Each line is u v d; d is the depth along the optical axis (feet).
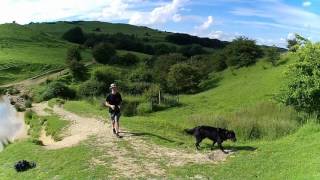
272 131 118.73
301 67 127.54
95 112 148.25
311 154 68.03
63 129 120.67
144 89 281.54
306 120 124.98
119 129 100.32
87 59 532.73
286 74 131.23
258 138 118.52
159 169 69.72
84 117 137.69
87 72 417.28
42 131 136.56
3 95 337.11
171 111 232.73
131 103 240.32
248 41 335.67
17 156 88.99
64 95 279.90
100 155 78.43
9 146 101.65
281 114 156.76
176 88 305.94
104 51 505.66
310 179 55.06
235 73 323.37
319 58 125.59
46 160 81.71
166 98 253.24
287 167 64.54
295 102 129.90
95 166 72.49
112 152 80.12
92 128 112.37
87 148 83.76
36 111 189.57
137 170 69.46
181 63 322.14
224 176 65.16
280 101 134.51
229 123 132.16
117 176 67.00
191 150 80.69
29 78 434.30
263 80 270.46
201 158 75.31
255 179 62.49
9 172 78.89
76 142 90.89
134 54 566.77
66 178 68.80
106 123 118.11
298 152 71.00
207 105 241.35
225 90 277.64
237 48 335.06
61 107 185.37
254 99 233.14
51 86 284.41
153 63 450.71
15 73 460.55
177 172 67.82
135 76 317.01
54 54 569.64
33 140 99.50
